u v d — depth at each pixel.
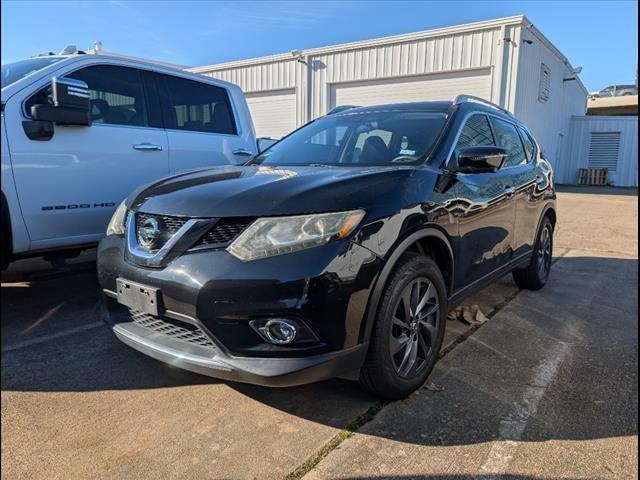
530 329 3.75
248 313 2.13
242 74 20.36
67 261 4.11
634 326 3.85
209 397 2.61
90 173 3.79
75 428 2.30
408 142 3.21
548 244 5.02
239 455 2.12
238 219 2.24
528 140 4.82
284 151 3.70
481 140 3.64
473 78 15.08
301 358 2.14
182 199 2.43
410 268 2.51
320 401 2.59
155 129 4.34
